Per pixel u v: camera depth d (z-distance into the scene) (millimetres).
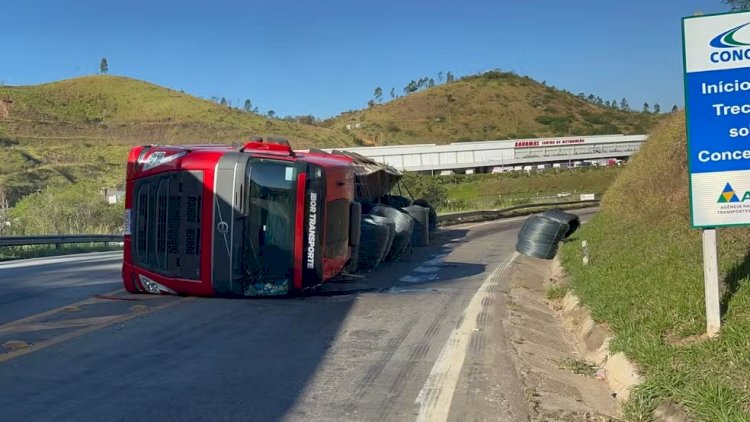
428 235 24906
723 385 5180
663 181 16625
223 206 11016
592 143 86812
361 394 6207
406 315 10359
